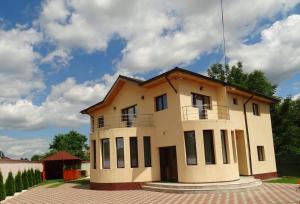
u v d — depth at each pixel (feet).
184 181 60.64
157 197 52.31
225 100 70.49
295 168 90.58
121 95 80.84
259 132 82.74
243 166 75.56
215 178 59.47
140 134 67.21
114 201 50.47
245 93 77.15
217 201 45.52
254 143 79.36
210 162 61.16
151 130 68.54
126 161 65.87
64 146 205.05
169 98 66.18
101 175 68.23
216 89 72.54
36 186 94.12
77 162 132.16
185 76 63.52
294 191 52.54
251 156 76.89
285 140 124.57
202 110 67.97
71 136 211.20
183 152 61.57
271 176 82.94
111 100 84.28
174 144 63.82
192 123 61.36
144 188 63.67
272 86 139.44
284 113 126.72
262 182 70.28
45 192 72.69
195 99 67.72
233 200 45.88
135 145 67.67
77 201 53.31
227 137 62.90
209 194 53.47
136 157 67.15
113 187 65.72
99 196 57.88
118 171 65.82
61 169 131.03
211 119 63.62
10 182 70.69
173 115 64.75
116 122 81.66
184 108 63.82
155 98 70.54
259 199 45.75
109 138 68.08
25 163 92.58
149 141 68.49
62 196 62.28
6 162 74.23
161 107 68.95
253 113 82.94
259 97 82.48
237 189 55.11
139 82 70.38
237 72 142.72
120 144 67.62
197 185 55.88
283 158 93.86
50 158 122.62
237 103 77.20
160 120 67.97
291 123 127.54
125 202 48.78
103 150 70.54
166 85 67.15
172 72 61.87
